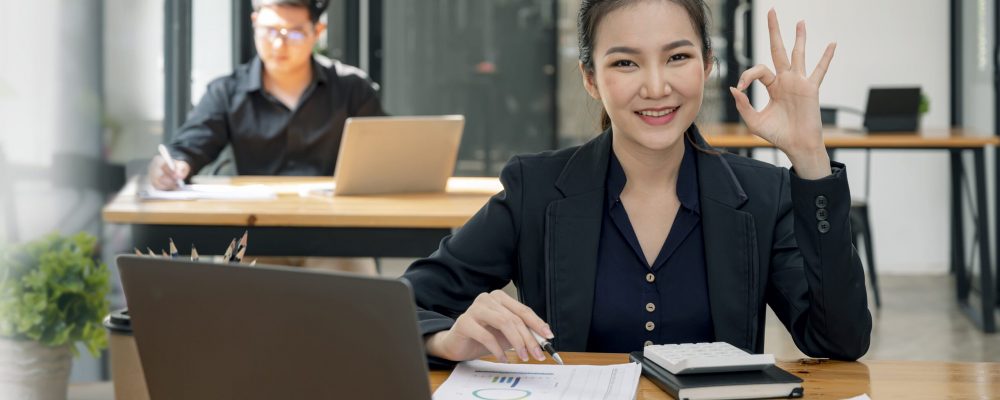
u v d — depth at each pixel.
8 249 2.08
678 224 1.60
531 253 1.64
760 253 1.59
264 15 3.58
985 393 1.29
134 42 2.90
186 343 1.08
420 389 0.98
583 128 6.53
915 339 4.61
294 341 1.02
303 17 3.59
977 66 5.71
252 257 2.72
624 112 1.50
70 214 2.35
